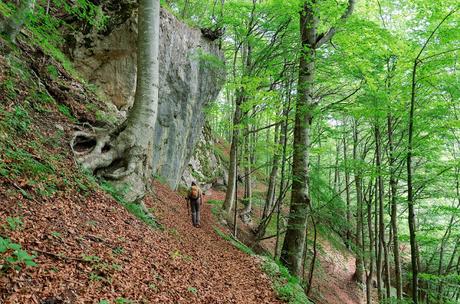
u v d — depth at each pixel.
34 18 8.52
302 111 12.11
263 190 28.88
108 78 12.27
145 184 8.98
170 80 14.98
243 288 7.91
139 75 8.77
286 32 13.96
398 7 12.42
